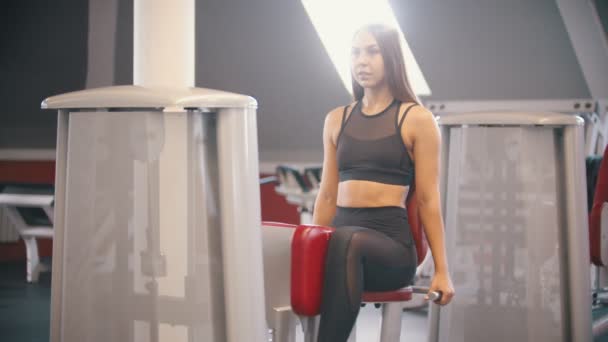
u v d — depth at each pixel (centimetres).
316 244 234
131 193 195
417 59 770
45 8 818
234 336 193
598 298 396
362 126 257
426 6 721
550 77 725
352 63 260
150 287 194
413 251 253
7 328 477
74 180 202
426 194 252
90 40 827
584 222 291
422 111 251
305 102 842
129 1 809
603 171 343
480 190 304
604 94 695
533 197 295
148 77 236
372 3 776
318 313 236
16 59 850
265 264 247
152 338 194
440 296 250
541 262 295
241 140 194
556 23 685
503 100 746
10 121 892
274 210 891
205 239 193
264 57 816
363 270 234
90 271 200
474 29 721
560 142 294
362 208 251
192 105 188
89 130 199
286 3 762
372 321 502
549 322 294
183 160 192
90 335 200
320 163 873
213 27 806
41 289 636
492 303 302
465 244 307
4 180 875
